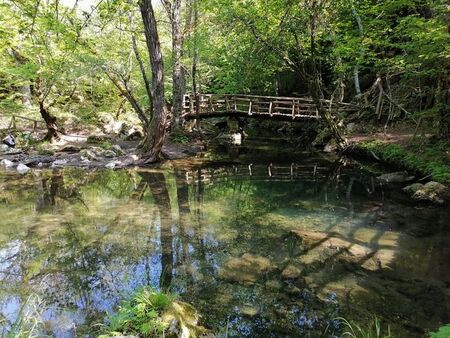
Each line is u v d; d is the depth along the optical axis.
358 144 13.33
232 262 5.47
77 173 11.36
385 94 13.73
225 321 4.00
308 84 12.40
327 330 3.86
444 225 6.88
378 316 4.09
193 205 8.40
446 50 8.01
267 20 11.35
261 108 16.33
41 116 16.23
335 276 5.01
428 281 4.84
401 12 11.81
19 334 3.32
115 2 6.93
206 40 14.91
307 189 9.83
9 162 12.20
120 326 3.52
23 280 4.95
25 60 14.59
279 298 4.48
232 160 13.76
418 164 9.84
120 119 20.70
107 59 12.98
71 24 7.85
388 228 6.79
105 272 5.17
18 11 7.18
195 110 16.72
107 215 7.64
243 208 8.17
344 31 13.10
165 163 12.96
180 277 5.02
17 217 7.45
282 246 6.04
